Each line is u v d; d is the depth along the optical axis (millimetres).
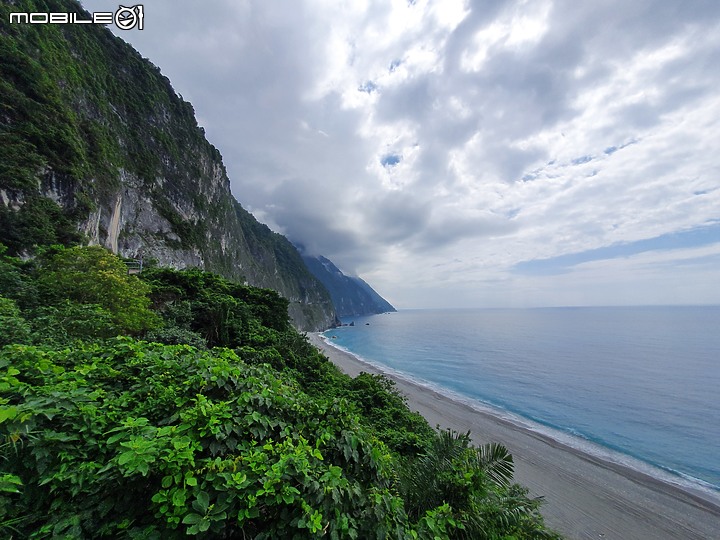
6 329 4742
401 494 3670
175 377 3117
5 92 22031
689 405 26406
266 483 2025
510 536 3643
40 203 19781
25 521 1909
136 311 9250
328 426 3107
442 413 22672
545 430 20953
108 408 2611
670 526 11367
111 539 1979
